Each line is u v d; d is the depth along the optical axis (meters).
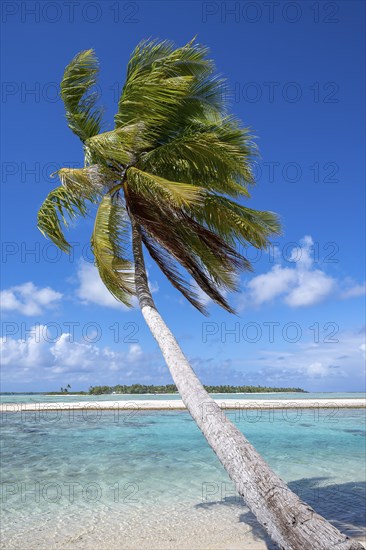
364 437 22.84
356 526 8.68
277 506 4.55
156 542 7.91
